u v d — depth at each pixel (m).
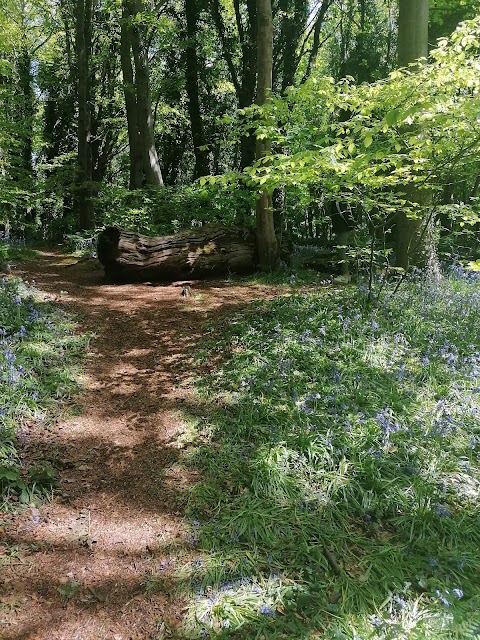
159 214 12.95
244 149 15.65
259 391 5.05
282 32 16.42
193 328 6.95
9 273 9.16
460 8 13.41
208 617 2.83
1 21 18.16
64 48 23.33
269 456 4.00
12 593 2.93
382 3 21.09
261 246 10.41
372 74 14.94
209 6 18.86
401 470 3.93
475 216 7.23
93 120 22.83
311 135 7.68
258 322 6.79
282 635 2.71
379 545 3.36
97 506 3.73
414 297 7.36
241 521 3.52
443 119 4.81
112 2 17.17
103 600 2.96
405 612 2.77
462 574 3.12
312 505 3.69
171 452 4.36
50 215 22.97
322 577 3.09
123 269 9.34
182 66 20.05
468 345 5.85
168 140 23.38
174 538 3.44
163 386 5.43
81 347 6.16
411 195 8.38
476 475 3.94
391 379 5.11
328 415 4.50
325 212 17.38
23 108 21.23
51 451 4.22
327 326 6.30
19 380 4.80
